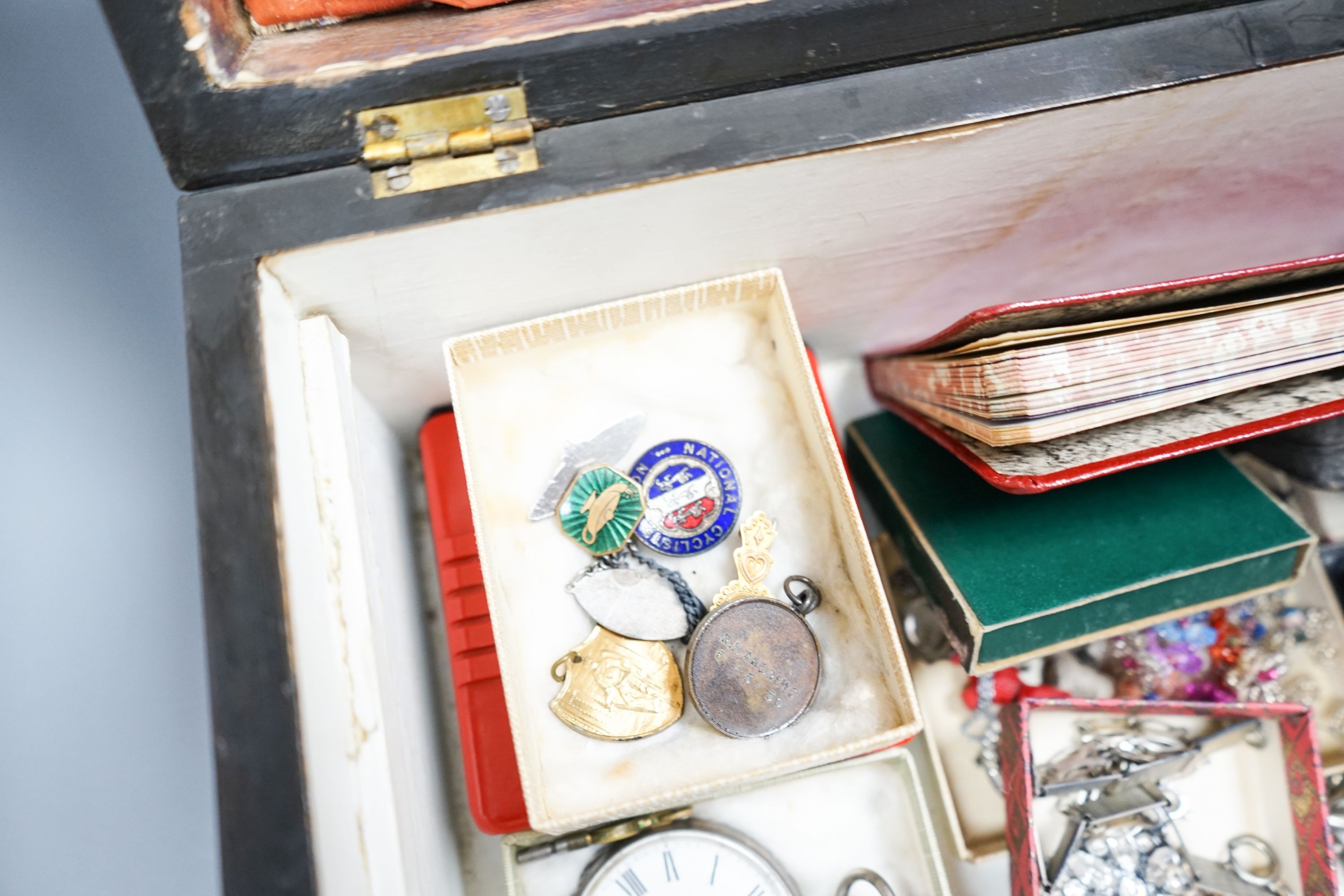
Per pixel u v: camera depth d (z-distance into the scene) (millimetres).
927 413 295
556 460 267
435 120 224
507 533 260
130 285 302
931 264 294
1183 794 301
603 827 265
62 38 304
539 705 247
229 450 212
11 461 283
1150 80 234
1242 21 236
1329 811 304
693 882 262
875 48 230
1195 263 337
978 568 279
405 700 257
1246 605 320
